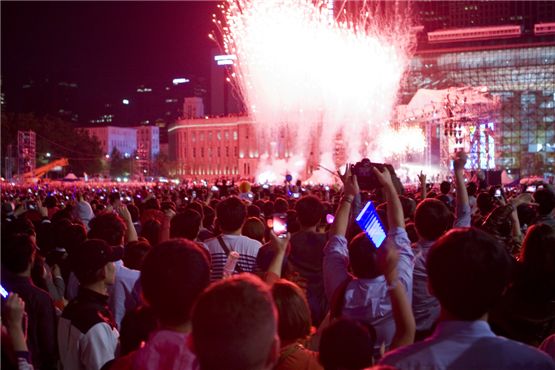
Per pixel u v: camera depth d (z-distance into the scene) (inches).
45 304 260.8
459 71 4443.9
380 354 205.3
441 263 137.3
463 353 135.0
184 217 314.7
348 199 245.1
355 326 156.0
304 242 293.0
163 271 145.5
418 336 237.0
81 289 224.1
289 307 163.2
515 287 203.2
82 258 221.3
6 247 259.3
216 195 920.3
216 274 300.0
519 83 4345.5
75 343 214.5
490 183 1141.7
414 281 240.2
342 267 229.3
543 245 201.0
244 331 110.6
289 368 163.2
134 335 193.5
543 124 4207.7
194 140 6663.4
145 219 478.9
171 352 144.7
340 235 239.3
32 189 1593.3
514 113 4244.6
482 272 133.6
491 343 135.6
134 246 307.7
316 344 248.4
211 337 111.2
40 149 4817.9
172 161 6830.7
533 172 3954.2
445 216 245.1
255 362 112.1
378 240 208.1
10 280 258.4
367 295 206.1
